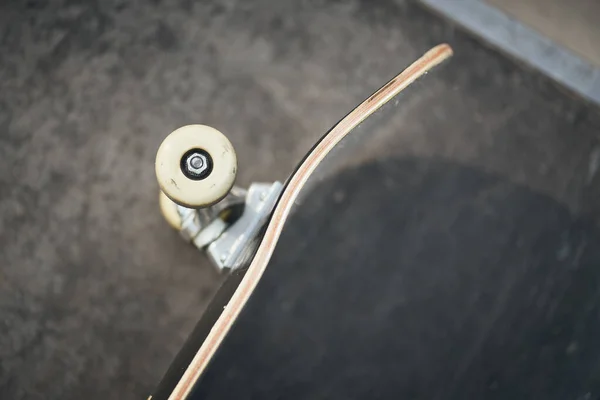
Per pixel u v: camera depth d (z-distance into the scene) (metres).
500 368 0.82
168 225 0.79
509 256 0.83
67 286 0.78
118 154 0.80
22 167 0.79
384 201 0.82
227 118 0.81
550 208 0.84
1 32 0.81
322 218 0.81
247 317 0.79
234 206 0.66
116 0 0.82
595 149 0.84
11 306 0.77
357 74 0.83
